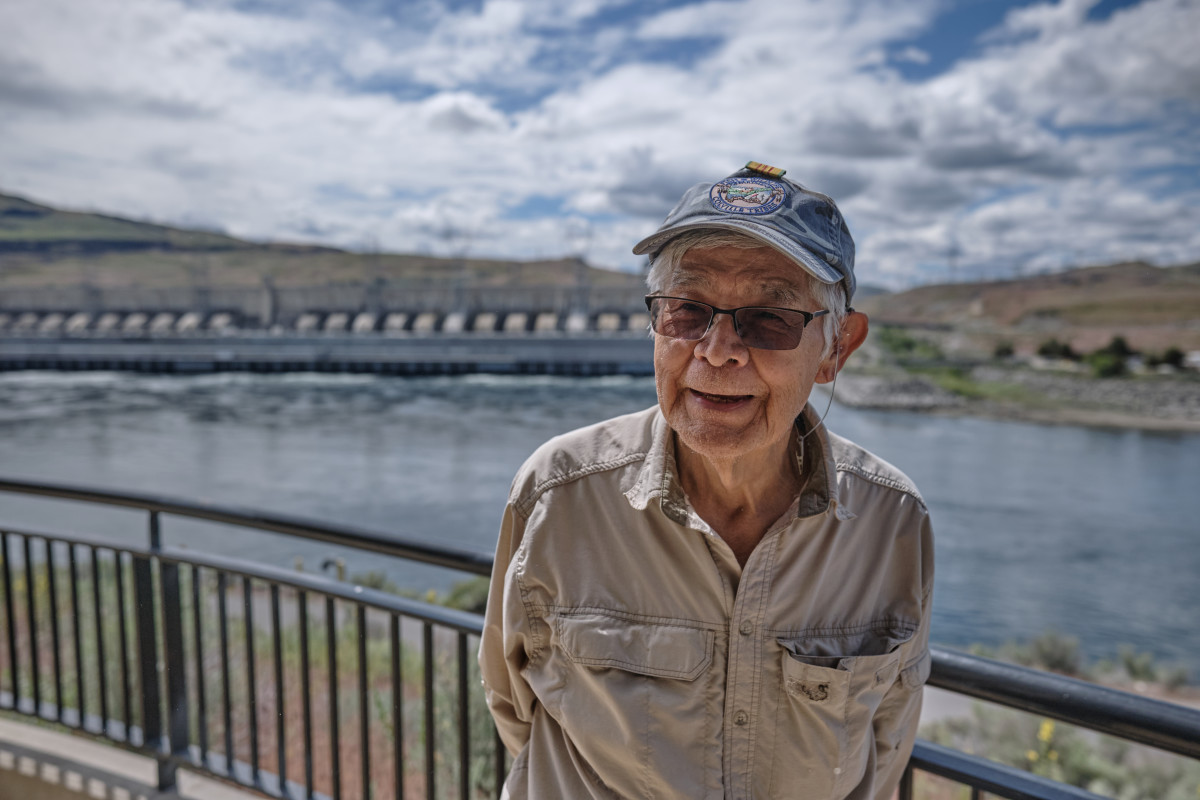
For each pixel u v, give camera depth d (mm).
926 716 6379
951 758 1177
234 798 2326
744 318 904
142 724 2318
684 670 953
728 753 966
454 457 35844
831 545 971
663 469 975
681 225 912
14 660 2686
